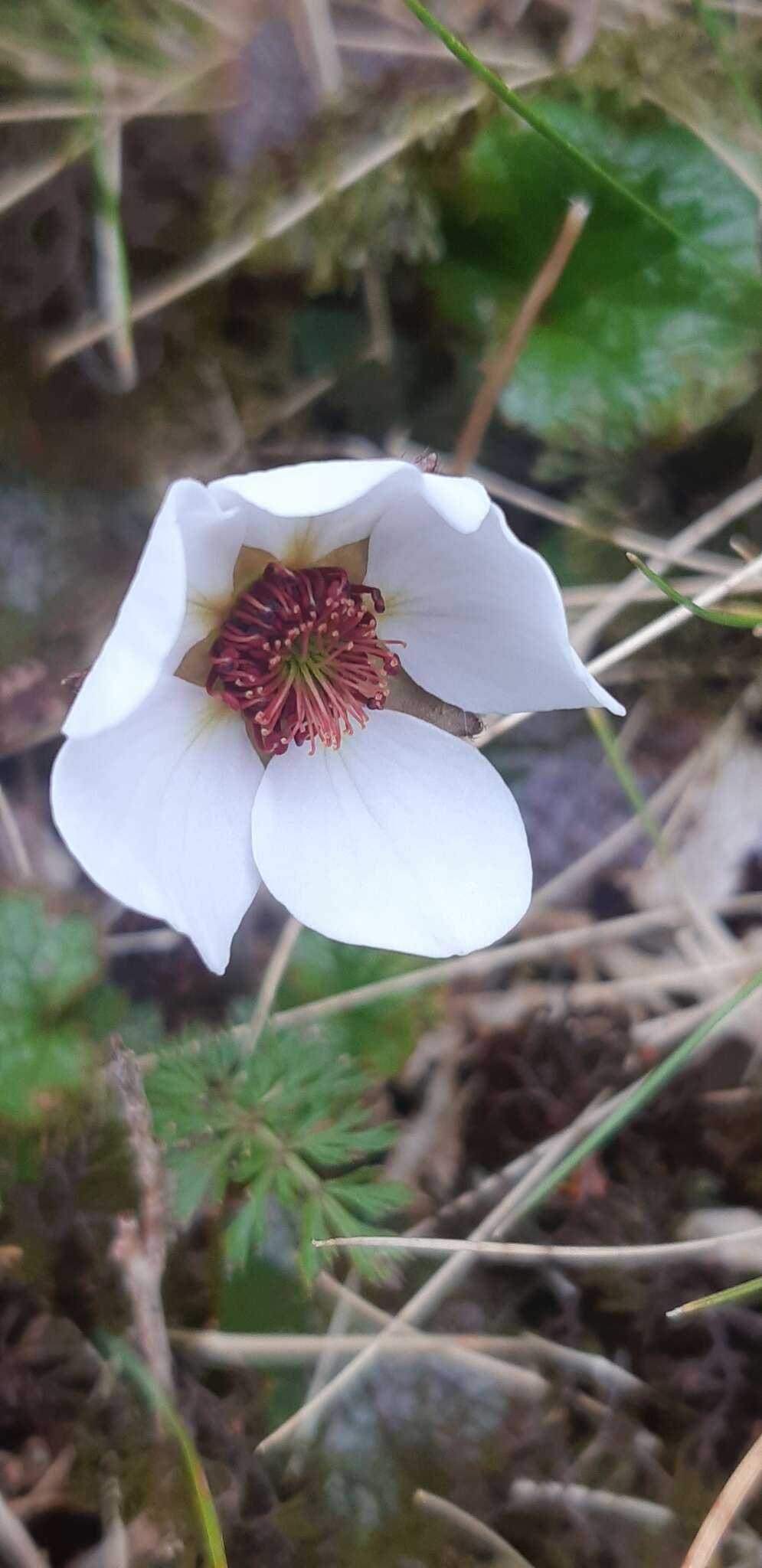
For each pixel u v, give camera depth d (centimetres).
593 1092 8
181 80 8
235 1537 6
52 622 8
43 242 7
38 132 7
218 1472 6
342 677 6
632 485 8
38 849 8
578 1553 7
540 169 8
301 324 8
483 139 8
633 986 8
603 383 8
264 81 8
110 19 7
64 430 8
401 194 8
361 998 7
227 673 6
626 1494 7
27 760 8
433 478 5
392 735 6
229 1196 7
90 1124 7
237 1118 6
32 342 8
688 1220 7
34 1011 7
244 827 6
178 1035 7
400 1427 7
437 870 6
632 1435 7
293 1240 7
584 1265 7
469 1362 7
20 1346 6
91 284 8
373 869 6
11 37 7
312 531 6
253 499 5
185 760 6
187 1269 7
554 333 8
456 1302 7
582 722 8
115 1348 6
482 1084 8
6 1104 7
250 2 8
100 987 7
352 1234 6
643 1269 7
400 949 6
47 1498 6
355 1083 7
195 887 5
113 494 8
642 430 8
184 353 8
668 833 8
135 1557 6
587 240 8
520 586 5
